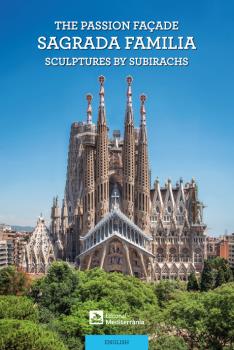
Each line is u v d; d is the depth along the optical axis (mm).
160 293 126812
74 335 82250
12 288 125188
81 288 107562
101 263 197500
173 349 72625
